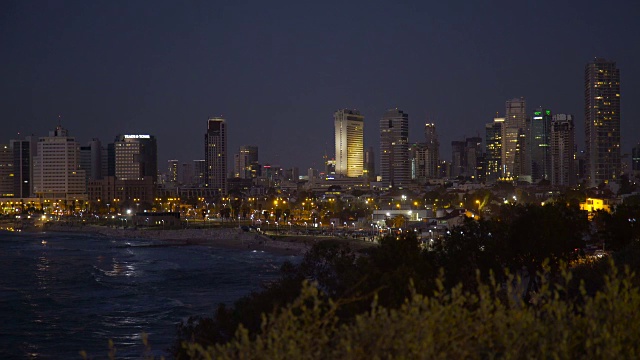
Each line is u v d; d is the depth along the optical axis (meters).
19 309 102.06
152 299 111.69
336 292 42.25
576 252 59.00
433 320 15.47
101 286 129.25
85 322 91.50
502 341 15.62
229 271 156.12
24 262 182.12
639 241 52.03
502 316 16.06
